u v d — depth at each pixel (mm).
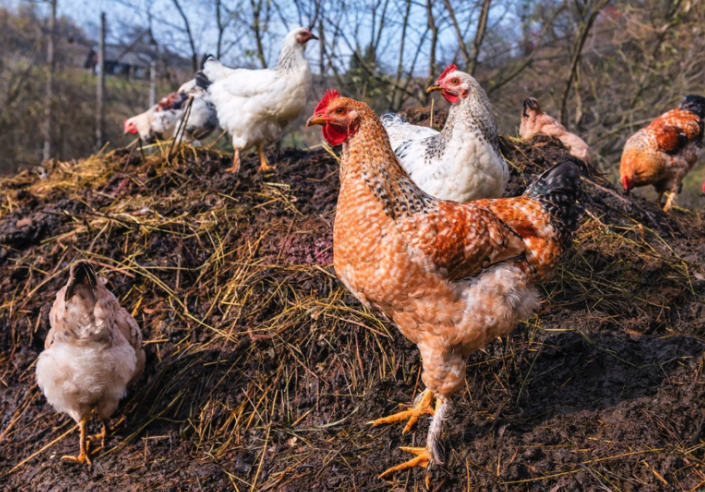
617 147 3494
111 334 1005
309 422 1050
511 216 934
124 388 1055
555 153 1596
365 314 1143
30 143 4734
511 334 1127
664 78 3025
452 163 1108
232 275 1269
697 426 972
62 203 1435
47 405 1174
